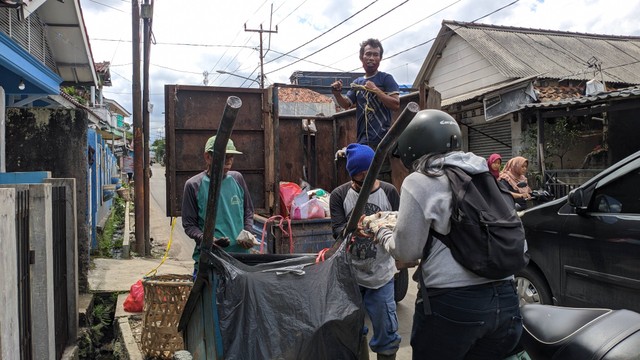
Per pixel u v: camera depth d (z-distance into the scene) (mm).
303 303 2148
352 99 5594
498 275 1889
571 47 16547
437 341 2059
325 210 5207
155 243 10469
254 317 2082
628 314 2291
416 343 2162
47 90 9070
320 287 2227
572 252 3977
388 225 2279
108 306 5688
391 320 3219
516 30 17406
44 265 3301
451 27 16422
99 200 12148
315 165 7805
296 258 2469
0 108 6688
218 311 2096
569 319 2387
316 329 2080
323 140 7891
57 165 7004
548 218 4242
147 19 9344
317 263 2354
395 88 5168
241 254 2619
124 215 14789
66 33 10906
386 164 6598
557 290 4117
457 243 1942
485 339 2045
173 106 5430
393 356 3242
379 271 3152
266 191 5605
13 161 6973
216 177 1939
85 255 5855
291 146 7703
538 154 11062
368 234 2398
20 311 2875
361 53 5348
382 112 5238
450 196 1964
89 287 5871
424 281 2061
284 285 2186
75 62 12078
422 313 2092
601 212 3801
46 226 3330
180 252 9508
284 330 2072
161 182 33500
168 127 5406
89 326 5129
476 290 1968
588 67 14023
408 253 2023
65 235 4348
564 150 11750
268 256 2627
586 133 11938
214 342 2219
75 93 18984
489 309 1964
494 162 7562
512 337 2057
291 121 7715
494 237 1885
